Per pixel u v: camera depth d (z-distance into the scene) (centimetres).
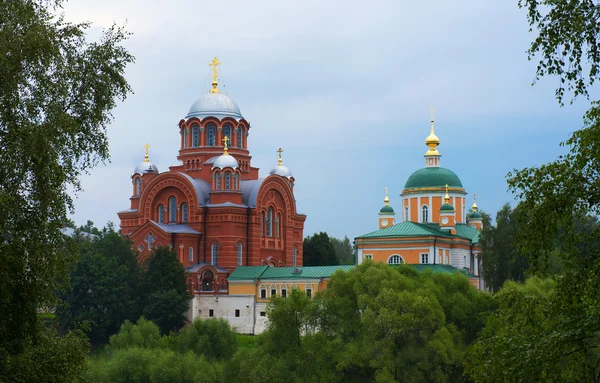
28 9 3869
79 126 3891
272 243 14975
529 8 3011
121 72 4169
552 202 3017
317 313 8744
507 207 13162
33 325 3791
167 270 12862
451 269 13200
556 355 3041
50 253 3778
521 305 3403
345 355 8269
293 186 16188
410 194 16175
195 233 14200
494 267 12825
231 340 10356
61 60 3866
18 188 3719
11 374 3631
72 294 12194
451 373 8275
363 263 9475
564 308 3145
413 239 13338
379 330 8331
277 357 8600
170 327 12581
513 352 3161
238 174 14512
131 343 10494
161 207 14700
